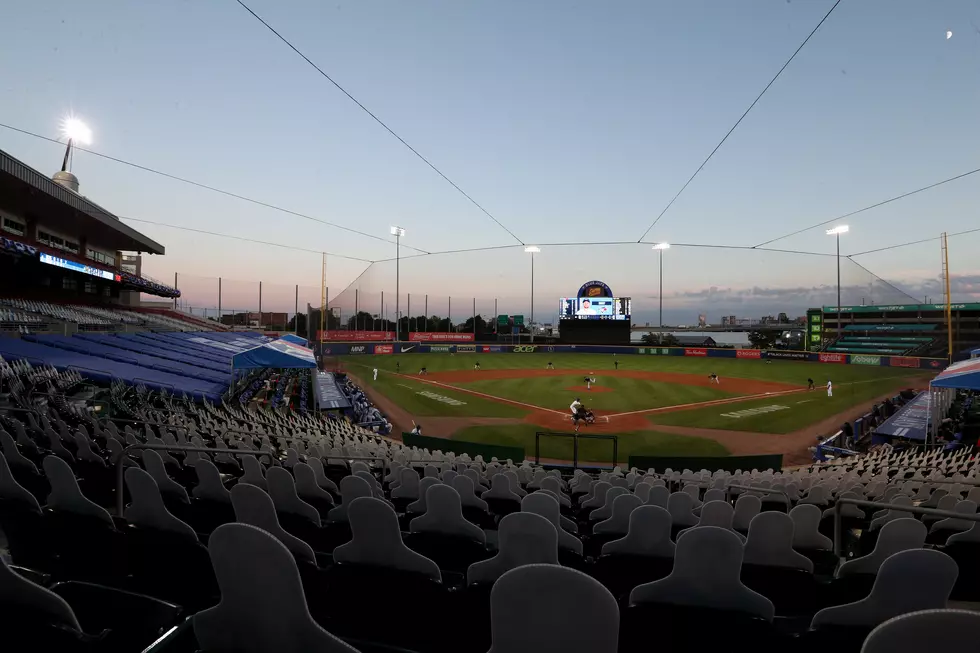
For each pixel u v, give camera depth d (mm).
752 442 18438
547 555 2828
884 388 31875
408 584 2945
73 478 3355
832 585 3797
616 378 36750
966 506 5965
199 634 1892
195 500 5102
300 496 6016
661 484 8125
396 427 20391
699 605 2709
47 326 21891
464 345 58812
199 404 15320
